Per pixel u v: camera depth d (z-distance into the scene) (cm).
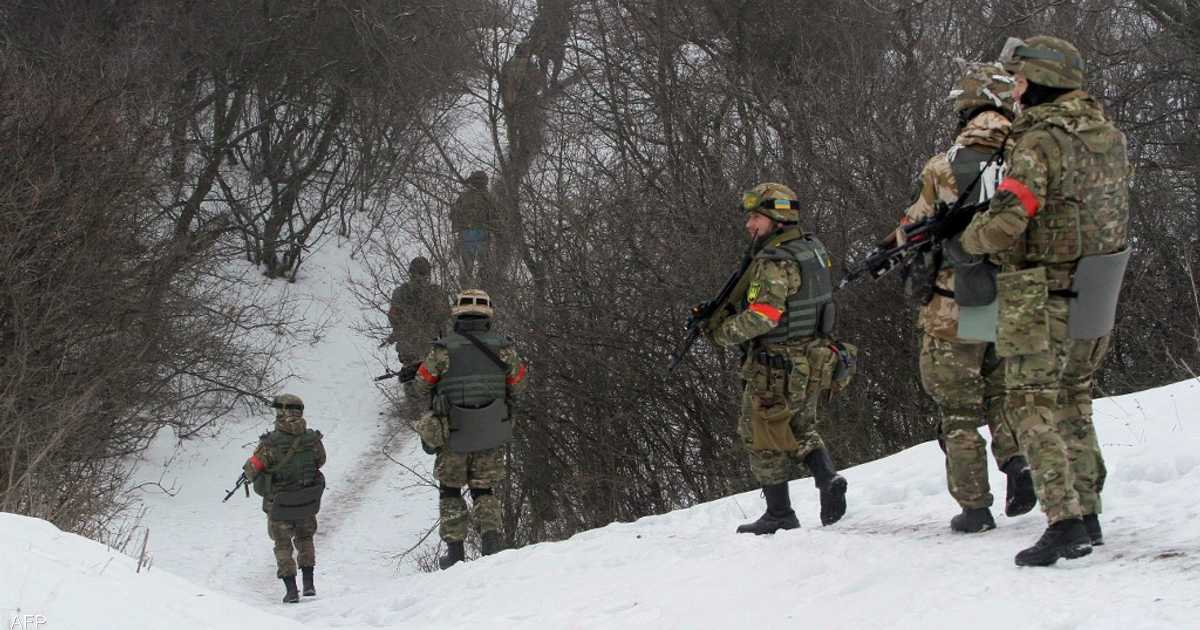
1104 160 547
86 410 1448
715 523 978
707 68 2114
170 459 2198
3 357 1464
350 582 1609
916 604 525
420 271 1997
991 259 590
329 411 2597
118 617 479
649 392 1762
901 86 1783
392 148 2952
